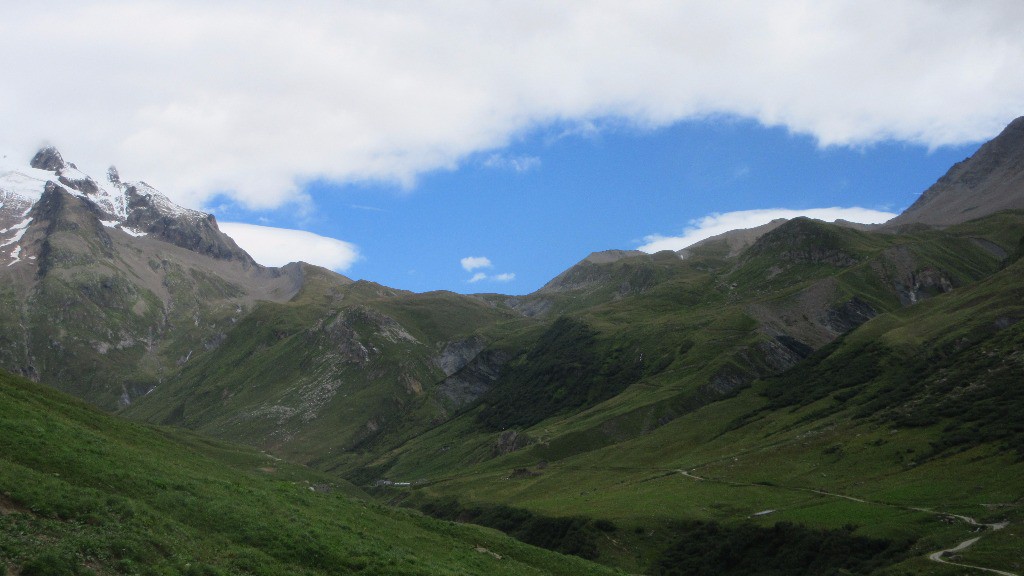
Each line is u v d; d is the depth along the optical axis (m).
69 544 43.66
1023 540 103.25
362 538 66.56
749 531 143.75
